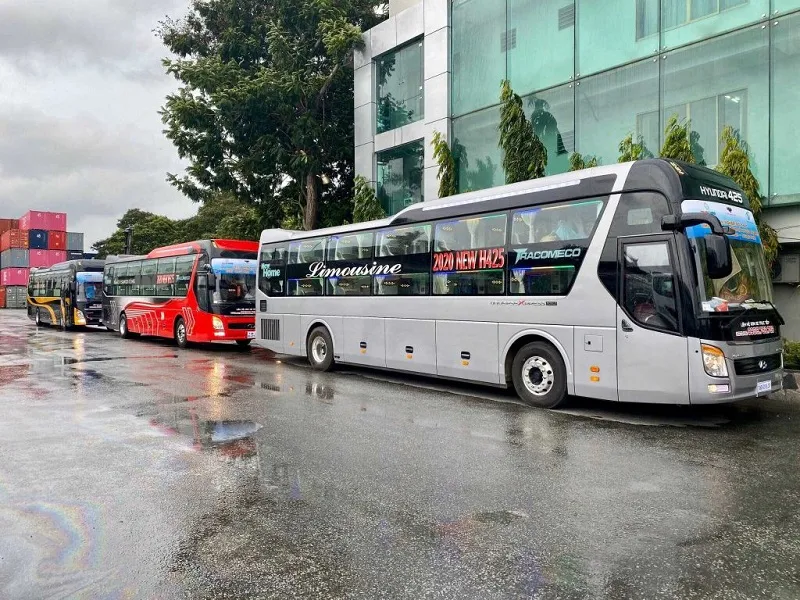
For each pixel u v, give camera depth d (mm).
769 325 7652
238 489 5113
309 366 13914
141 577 3566
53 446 6527
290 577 3549
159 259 20641
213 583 3488
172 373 12547
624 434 7066
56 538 4133
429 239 10492
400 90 21031
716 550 3883
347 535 4145
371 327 11656
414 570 3621
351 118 24188
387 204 21594
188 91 22125
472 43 18438
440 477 5422
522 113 15719
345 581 3492
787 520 4395
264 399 9406
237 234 27344
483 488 5121
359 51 22141
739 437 6930
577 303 8195
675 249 7309
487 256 9469
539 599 3268
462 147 18766
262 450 6352
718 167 12203
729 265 6836
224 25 24906
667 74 14008
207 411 8422
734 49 12836
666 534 4141
